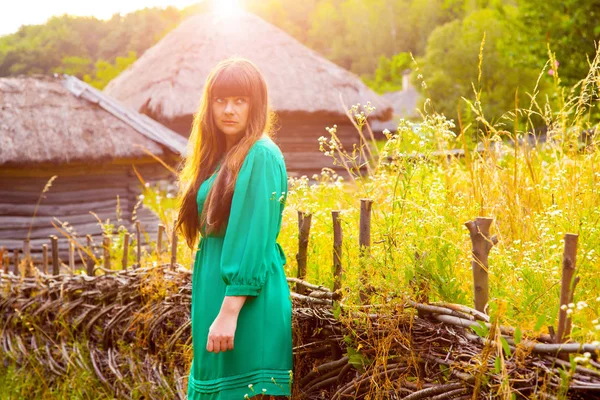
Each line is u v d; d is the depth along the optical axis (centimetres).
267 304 222
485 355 173
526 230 248
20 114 905
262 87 231
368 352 212
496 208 259
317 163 1689
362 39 9931
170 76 1638
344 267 226
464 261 226
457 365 183
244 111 229
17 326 414
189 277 307
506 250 228
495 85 2419
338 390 221
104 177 994
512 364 172
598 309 190
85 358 361
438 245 208
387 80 8988
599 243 206
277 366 222
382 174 248
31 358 390
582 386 157
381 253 214
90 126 932
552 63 316
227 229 215
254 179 218
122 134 947
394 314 201
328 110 1600
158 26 9288
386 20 9812
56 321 379
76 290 379
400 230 211
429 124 248
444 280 197
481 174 275
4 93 927
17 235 945
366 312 209
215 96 229
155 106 1582
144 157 946
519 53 1236
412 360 197
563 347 159
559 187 258
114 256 413
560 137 296
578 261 201
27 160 865
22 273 421
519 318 182
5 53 8600
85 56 9000
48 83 969
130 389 331
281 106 1577
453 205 264
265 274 216
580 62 1116
